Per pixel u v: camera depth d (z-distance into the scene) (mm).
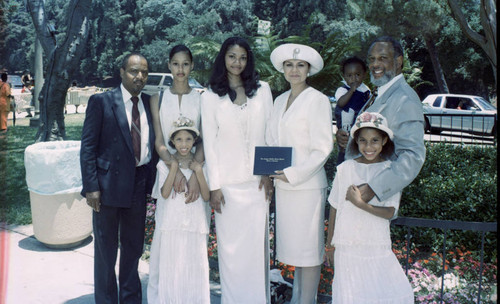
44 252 5125
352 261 2896
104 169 3453
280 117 3410
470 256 4973
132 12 52906
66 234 5125
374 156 2873
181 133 3350
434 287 4238
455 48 26594
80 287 4281
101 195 3463
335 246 2998
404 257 5082
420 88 30328
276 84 7066
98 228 3551
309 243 3320
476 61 26047
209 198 3482
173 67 3492
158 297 3486
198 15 40906
